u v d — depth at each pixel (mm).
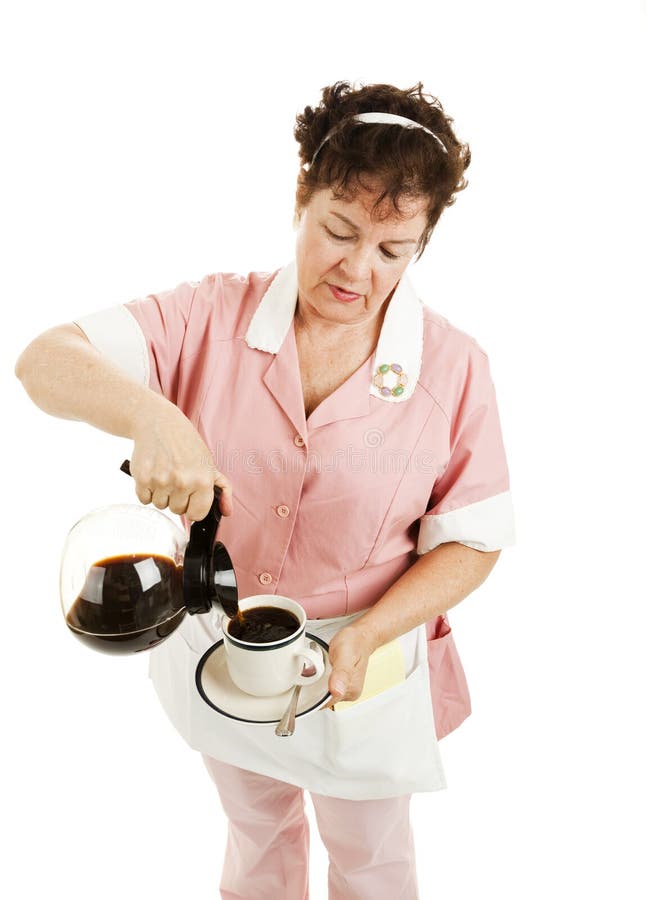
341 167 1056
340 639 1176
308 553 1341
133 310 1321
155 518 1090
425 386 1293
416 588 1281
